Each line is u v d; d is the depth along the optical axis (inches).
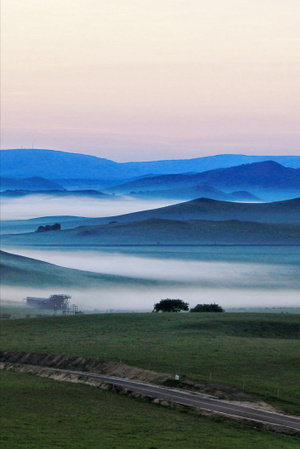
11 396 6053.2
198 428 4820.4
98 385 6422.2
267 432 4724.4
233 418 5019.7
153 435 4623.5
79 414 5334.6
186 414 5280.5
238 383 6077.8
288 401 5477.4
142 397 5831.7
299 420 4933.6
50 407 5605.3
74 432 4749.0
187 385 6092.5
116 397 5974.4
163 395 5797.2
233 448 4234.7
